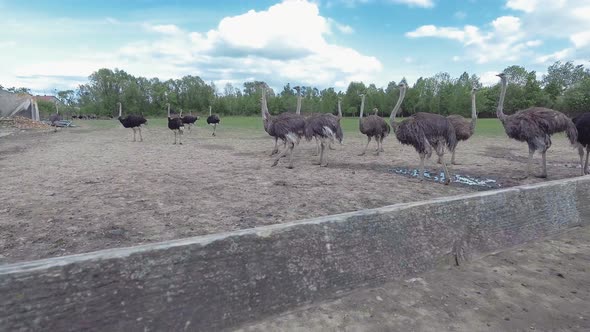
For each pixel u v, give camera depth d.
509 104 47.12
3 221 4.51
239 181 7.22
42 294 1.72
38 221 4.53
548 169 8.92
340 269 2.57
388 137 18.23
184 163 9.69
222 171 8.42
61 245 3.77
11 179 7.23
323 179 7.51
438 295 2.64
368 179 7.56
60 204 5.33
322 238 2.53
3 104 33.25
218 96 73.50
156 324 1.95
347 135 19.42
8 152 12.09
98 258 1.84
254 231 2.30
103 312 1.84
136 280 1.92
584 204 4.18
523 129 7.46
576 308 2.54
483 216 3.34
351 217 2.67
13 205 5.25
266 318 2.27
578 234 3.89
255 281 2.26
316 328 2.23
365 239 2.71
